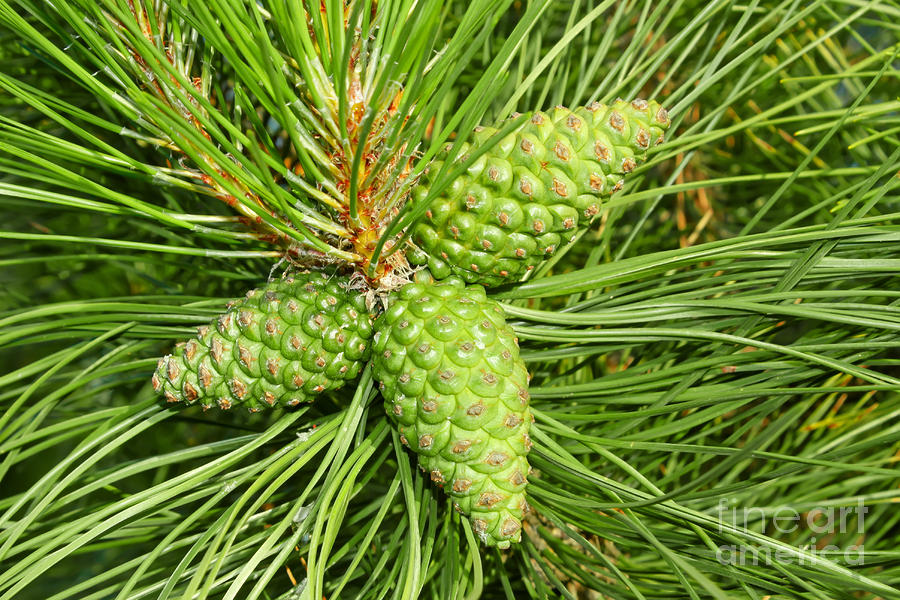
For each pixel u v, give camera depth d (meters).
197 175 0.47
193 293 0.65
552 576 0.50
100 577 0.46
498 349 0.45
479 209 0.46
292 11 0.42
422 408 0.45
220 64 0.56
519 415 0.45
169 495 0.45
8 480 0.80
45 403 0.49
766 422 0.63
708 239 0.72
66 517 0.51
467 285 0.48
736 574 0.46
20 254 0.66
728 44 0.51
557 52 0.50
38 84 0.58
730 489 0.45
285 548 0.44
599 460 0.55
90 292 0.75
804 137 0.69
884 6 0.56
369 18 0.43
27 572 0.43
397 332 0.45
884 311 0.46
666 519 0.48
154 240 0.63
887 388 0.43
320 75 0.44
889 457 0.59
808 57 0.65
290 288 0.46
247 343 0.46
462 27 0.43
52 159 0.56
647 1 0.53
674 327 0.50
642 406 0.54
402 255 0.48
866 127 0.59
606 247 0.60
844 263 0.47
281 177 0.52
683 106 0.51
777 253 0.47
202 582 0.48
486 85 0.42
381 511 0.46
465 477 0.45
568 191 0.45
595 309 0.51
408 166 0.47
